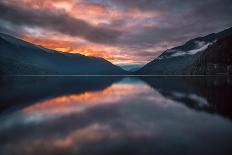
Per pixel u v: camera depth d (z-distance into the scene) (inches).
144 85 2576.3
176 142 421.4
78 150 385.1
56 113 767.1
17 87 2155.5
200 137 451.8
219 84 2223.2
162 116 696.4
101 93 1572.3
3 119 662.5
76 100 1158.3
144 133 492.7
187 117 670.5
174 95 1353.3
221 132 489.1
